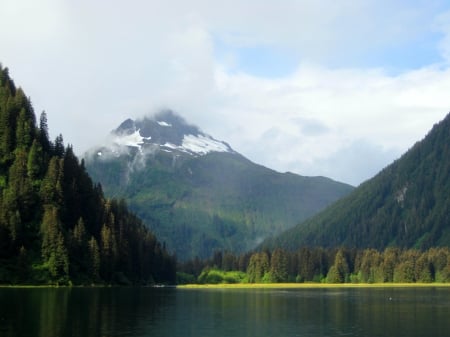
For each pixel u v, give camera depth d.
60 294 163.62
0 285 195.00
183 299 177.12
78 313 112.88
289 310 139.62
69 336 83.94
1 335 83.31
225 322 110.44
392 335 94.62
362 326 106.25
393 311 137.75
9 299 139.00
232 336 91.75
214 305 153.50
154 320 109.25
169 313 124.12
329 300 183.38
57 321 99.19
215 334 93.56
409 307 150.62
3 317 102.38
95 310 120.56
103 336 85.88
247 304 160.12
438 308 147.50
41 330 88.50
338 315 126.75
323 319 117.69
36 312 111.38
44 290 181.25
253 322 111.06
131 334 89.38
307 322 112.12
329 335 94.12
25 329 89.00
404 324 109.56
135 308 131.12
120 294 181.38
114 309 125.62
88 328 92.81
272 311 136.12
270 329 100.75
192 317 117.75
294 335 93.88
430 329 102.19
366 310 140.88
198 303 159.25
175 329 97.56
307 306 153.75
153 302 153.50
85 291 186.00
